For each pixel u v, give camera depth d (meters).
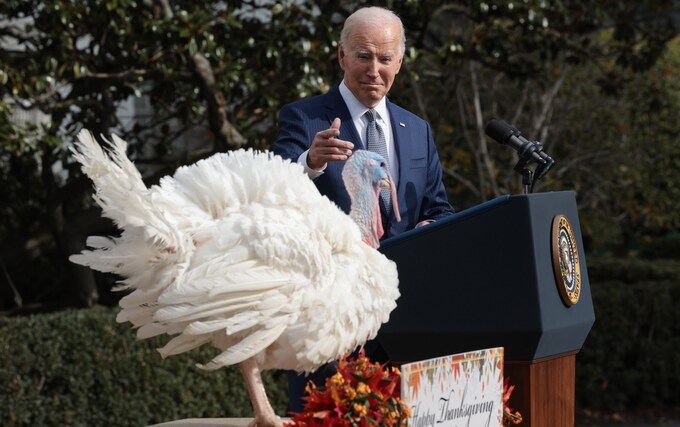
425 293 4.13
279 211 3.44
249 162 3.57
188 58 9.28
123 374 8.82
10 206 11.20
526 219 3.97
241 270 3.27
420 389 3.27
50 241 11.02
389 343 4.25
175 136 10.85
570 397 4.33
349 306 3.44
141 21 8.94
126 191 3.15
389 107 5.24
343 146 4.37
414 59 10.08
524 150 4.57
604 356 11.86
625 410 12.02
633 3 12.49
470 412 3.53
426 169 5.25
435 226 4.12
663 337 12.09
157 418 8.96
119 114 12.06
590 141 15.19
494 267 4.02
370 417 3.32
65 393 8.66
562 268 4.08
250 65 10.02
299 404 4.71
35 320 8.66
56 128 9.71
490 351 3.64
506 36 11.07
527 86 14.09
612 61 14.96
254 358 3.49
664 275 13.07
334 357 3.49
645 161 16.20
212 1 9.86
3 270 11.56
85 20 9.19
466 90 14.19
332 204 3.66
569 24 11.49
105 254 3.26
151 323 3.38
